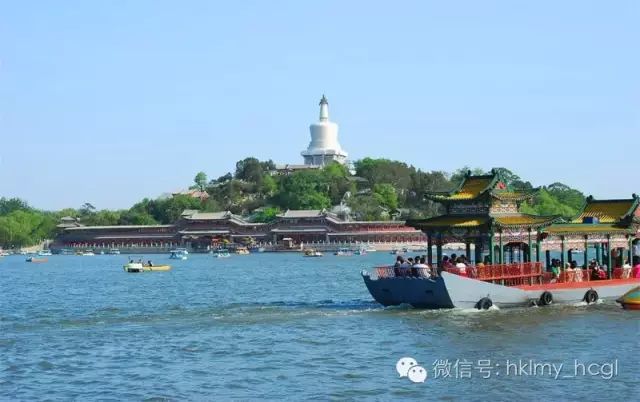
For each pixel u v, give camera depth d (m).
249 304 106.31
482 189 90.31
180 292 137.38
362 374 59.41
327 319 84.00
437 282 84.75
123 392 55.22
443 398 53.00
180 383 57.38
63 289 149.62
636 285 97.44
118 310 101.19
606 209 102.81
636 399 52.25
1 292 142.50
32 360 64.81
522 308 88.50
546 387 55.22
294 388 55.72
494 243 88.25
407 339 71.62
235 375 59.59
